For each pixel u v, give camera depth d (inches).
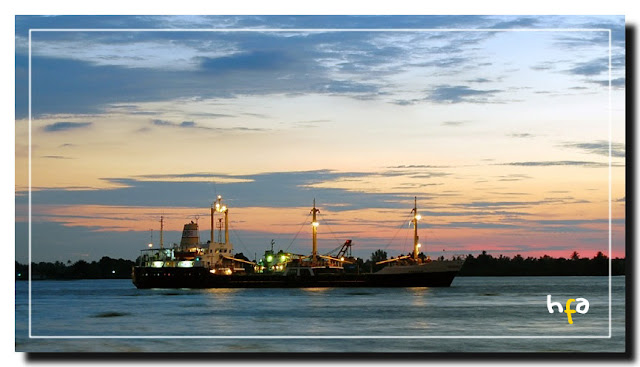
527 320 5984.3
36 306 7731.3
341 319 5984.3
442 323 5723.4
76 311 6963.6
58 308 7381.9
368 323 5693.9
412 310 6830.7
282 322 5772.6
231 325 5585.6
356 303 7642.7
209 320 5969.5
